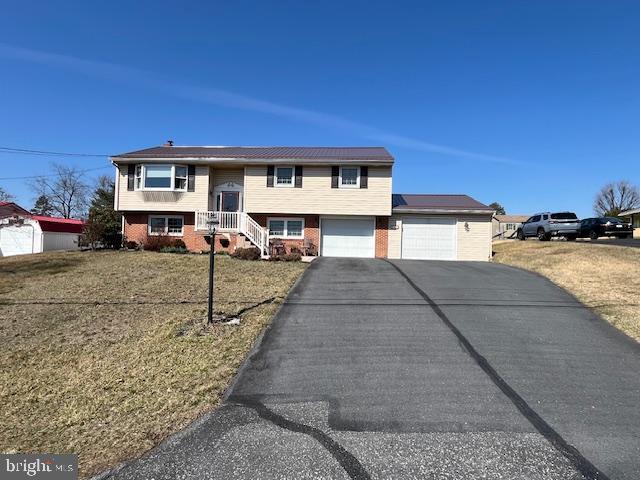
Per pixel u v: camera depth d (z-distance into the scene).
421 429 4.40
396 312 8.69
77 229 29.53
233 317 8.51
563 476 3.64
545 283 11.68
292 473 3.73
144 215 23.27
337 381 5.60
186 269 14.20
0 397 5.69
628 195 74.25
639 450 4.02
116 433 4.61
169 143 27.64
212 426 4.56
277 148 26.95
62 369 6.47
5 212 41.44
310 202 22.25
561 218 26.44
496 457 3.91
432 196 26.48
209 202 22.88
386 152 24.80
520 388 5.34
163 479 3.72
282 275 13.03
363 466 3.80
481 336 7.23
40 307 9.79
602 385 5.44
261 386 5.52
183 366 6.26
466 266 15.48
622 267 13.80
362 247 22.56
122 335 7.77
